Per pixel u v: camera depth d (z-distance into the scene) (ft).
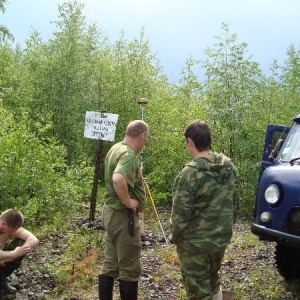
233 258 24.59
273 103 45.14
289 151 20.85
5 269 17.46
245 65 44.93
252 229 19.34
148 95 47.67
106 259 16.61
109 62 49.19
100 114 27.04
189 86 47.29
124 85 47.47
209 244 13.51
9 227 17.29
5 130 30.30
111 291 16.57
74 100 50.60
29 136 30.07
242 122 44.04
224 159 14.07
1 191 27.04
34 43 56.18
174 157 43.09
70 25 52.54
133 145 16.31
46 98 51.80
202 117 44.93
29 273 19.79
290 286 20.58
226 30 45.14
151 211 33.60
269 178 19.07
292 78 55.83
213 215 13.58
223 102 44.37
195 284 13.71
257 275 21.88
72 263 21.31
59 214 28.19
